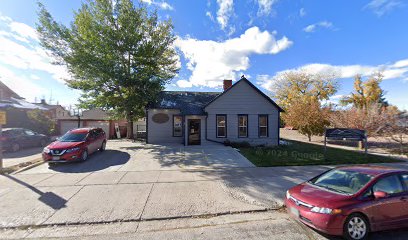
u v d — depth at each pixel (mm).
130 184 7191
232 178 7820
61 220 4762
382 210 4023
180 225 4566
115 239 4020
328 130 13055
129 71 18359
